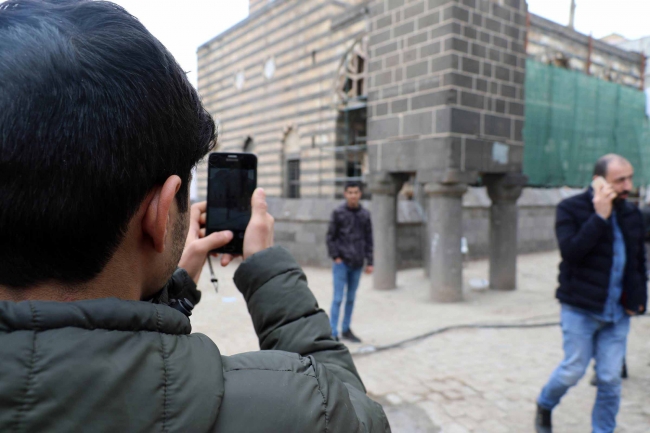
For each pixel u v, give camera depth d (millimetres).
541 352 5020
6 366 397
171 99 510
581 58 16203
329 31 15750
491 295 8094
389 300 7719
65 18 478
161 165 501
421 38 7484
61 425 398
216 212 1044
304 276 870
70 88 438
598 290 2779
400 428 3412
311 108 16641
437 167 7289
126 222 489
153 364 459
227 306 7113
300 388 540
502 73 7824
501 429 3385
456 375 4391
